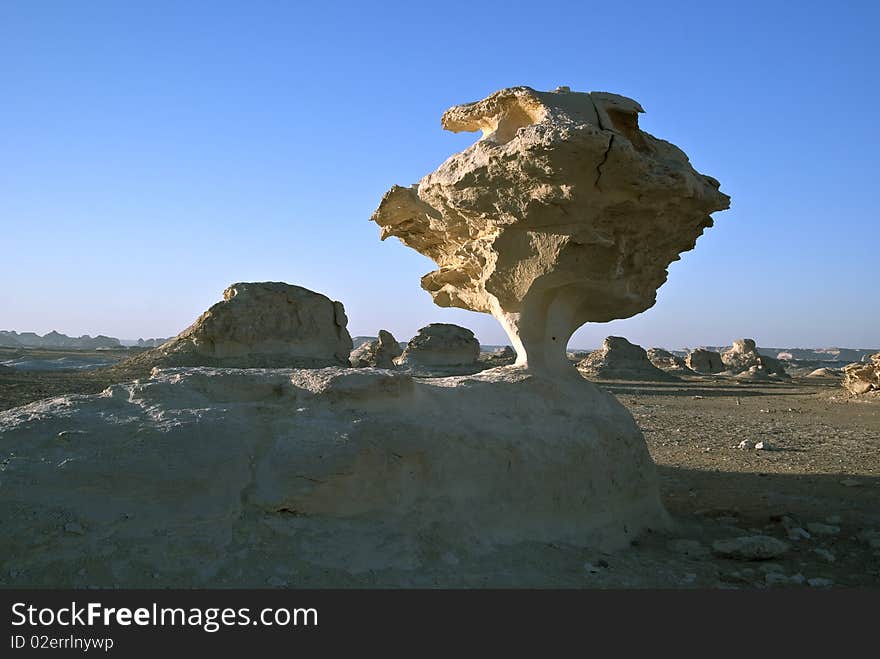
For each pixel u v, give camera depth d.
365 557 5.36
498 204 7.23
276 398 6.39
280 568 5.05
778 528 8.09
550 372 7.95
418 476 6.07
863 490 10.26
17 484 4.90
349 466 5.62
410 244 9.22
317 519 5.52
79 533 4.80
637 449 7.92
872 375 30.80
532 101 7.07
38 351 57.75
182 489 5.23
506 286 7.98
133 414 5.81
